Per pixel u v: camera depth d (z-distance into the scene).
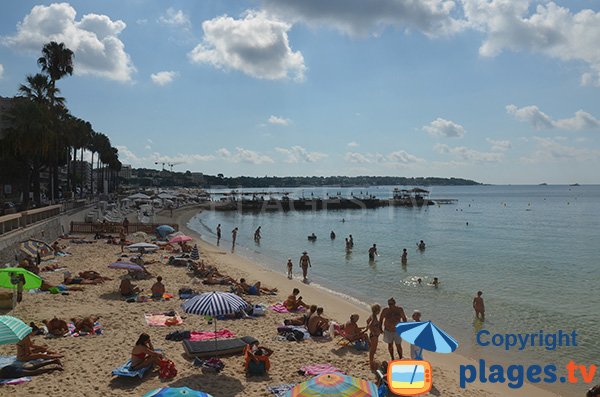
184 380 10.25
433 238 51.41
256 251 40.28
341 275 28.55
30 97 46.47
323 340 13.93
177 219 68.94
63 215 37.69
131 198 75.38
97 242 34.19
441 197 194.38
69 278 19.83
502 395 11.21
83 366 10.75
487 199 175.38
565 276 28.61
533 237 52.44
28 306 15.88
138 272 22.09
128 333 13.45
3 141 43.16
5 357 10.70
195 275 23.27
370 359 11.58
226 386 10.09
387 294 23.27
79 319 13.92
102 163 116.81
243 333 14.22
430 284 25.84
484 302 21.67
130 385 9.85
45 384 9.66
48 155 49.31
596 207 120.31
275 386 10.10
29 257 22.11
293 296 17.67
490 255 37.75
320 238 51.69
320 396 7.03
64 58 48.56
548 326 17.88
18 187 57.72
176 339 12.99
